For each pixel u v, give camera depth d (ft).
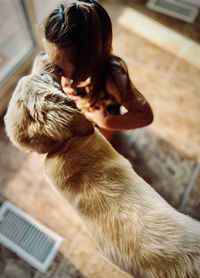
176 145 5.46
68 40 2.27
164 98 5.99
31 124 2.51
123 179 2.93
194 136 5.55
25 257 4.57
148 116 3.32
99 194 2.83
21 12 5.50
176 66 6.40
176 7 7.22
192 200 4.91
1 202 5.00
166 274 2.56
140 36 6.85
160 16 7.13
